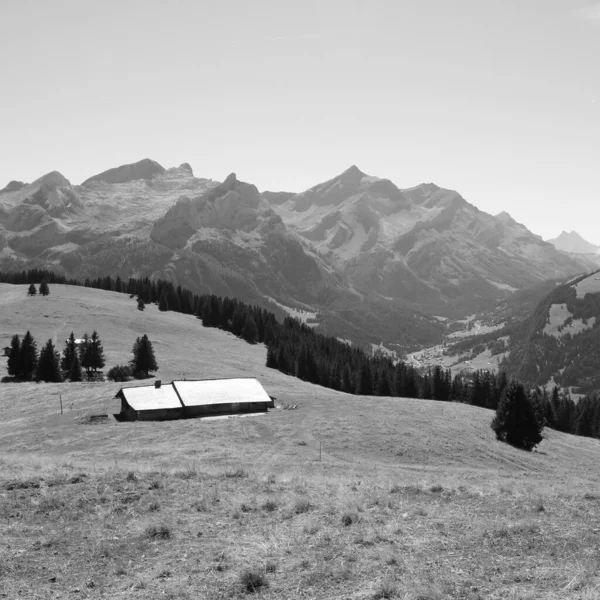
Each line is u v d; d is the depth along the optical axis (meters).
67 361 122.56
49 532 17.39
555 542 16.12
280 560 15.10
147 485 22.86
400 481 27.27
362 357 196.62
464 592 12.84
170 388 88.50
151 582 13.97
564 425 150.38
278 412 85.06
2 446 63.22
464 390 156.50
